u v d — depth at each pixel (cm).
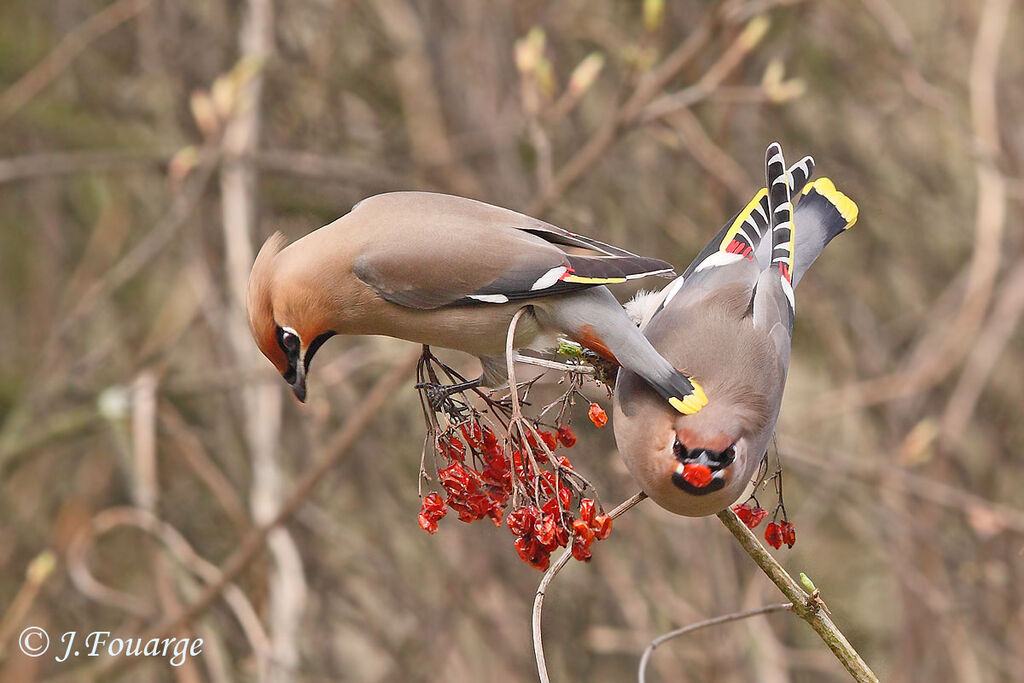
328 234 705
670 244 1255
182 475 1280
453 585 1229
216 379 1148
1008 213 1304
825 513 1316
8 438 1180
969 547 1275
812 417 1245
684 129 1198
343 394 1264
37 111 1277
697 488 655
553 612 1227
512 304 698
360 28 1297
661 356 711
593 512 628
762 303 751
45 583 1256
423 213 710
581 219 1227
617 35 1281
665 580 1230
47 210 1337
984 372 1248
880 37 1304
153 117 1309
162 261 1339
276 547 1085
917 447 1185
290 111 1299
